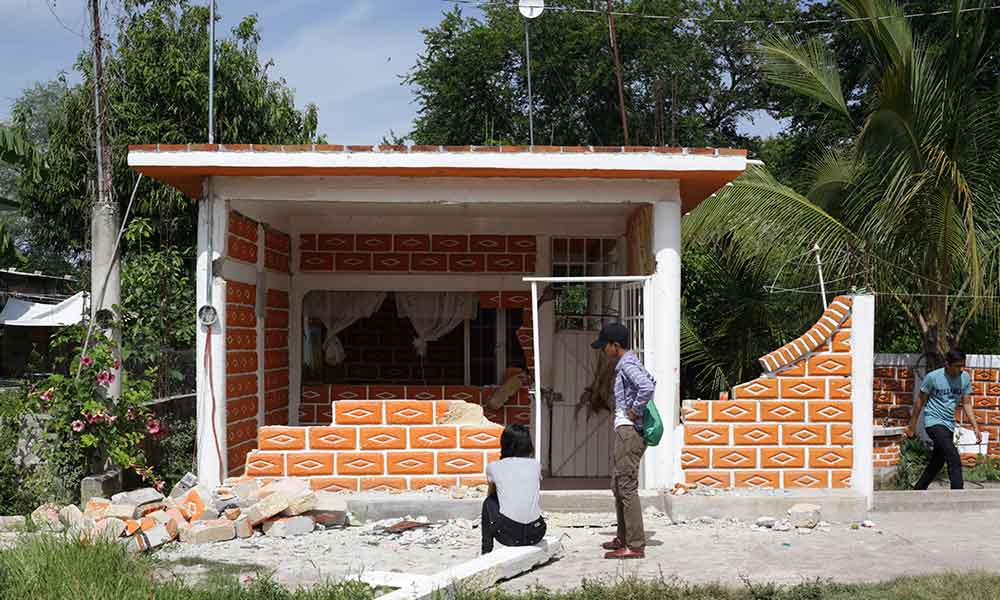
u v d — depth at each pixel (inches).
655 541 319.0
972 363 529.7
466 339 526.3
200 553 299.9
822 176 541.0
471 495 357.7
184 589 240.2
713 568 281.0
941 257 478.3
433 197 376.8
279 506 328.2
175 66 737.6
